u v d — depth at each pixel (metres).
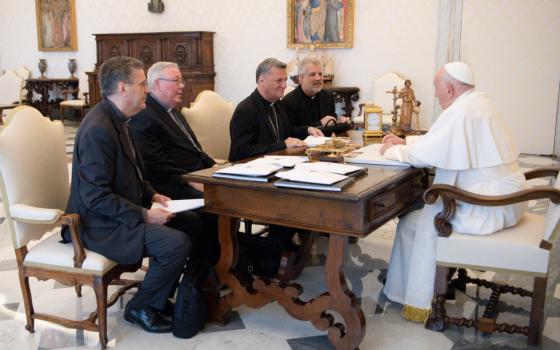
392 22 8.55
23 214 2.65
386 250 4.11
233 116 3.93
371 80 8.89
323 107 4.97
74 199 2.74
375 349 2.67
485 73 8.09
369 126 4.08
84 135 2.66
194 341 2.77
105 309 2.66
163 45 10.00
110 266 2.66
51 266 2.68
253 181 2.56
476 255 2.69
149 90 3.63
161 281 2.77
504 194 2.78
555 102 7.80
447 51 8.16
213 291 2.90
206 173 2.79
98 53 10.64
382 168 2.85
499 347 2.69
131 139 3.03
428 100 8.50
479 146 2.78
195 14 10.16
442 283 2.80
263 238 3.37
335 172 2.62
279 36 9.52
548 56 7.73
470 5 7.98
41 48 11.84
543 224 2.91
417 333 2.84
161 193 3.54
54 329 2.90
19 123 2.80
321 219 2.45
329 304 2.59
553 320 2.98
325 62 9.04
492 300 3.01
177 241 2.68
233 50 9.97
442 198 2.70
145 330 2.86
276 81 3.95
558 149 7.72
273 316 3.04
